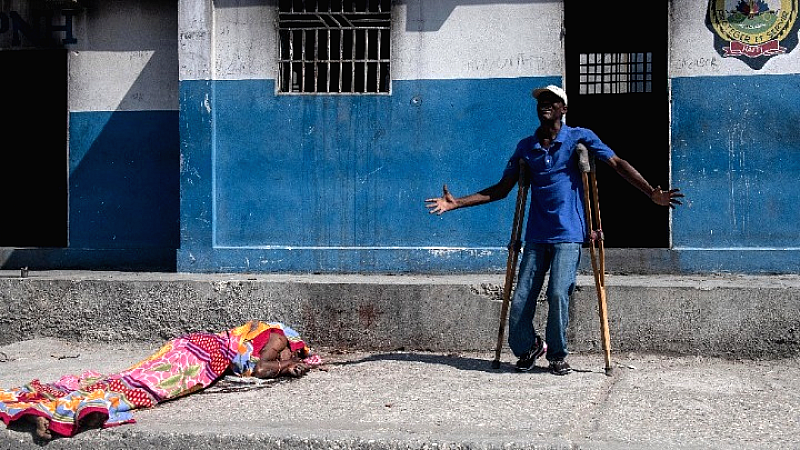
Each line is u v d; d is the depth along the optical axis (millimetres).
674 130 7547
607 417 4895
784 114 7406
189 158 8070
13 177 9273
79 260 8969
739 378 5918
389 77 7918
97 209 9023
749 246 7465
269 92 8039
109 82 9000
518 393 5457
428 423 4812
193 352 5668
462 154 7836
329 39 7988
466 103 7824
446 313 6934
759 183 7449
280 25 8055
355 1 8047
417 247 7863
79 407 4816
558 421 4816
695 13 7492
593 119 9633
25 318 7562
